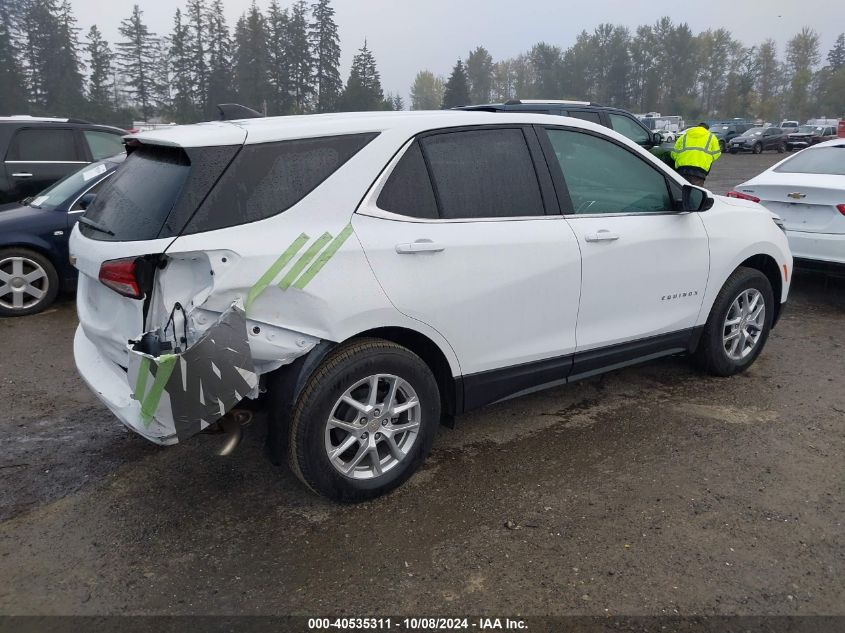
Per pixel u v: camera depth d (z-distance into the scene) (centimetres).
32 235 671
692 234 448
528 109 890
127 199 319
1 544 316
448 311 346
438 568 296
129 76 6675
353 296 315
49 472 381
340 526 327
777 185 702
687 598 276
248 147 306
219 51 6581
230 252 290
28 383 511
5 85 5744
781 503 341
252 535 321
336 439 338
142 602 278
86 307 362
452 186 354
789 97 11144
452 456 394
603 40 10644
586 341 407
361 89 6831
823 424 430
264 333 299
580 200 402
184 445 410
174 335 291
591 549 307
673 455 391
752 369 527
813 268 691
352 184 323
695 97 10706
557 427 430
